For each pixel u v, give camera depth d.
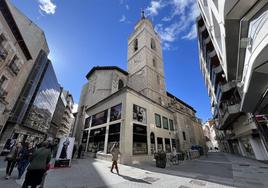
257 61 4.56
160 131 17.11
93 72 27.03
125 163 10.90
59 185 5.26
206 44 19.19
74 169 8.56
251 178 6.72
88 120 20.16
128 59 29.12
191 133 26.19
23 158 6.02
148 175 7.28
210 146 63.25
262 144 14.55
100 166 9.93
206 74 28.25
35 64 26.36
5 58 15.02
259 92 6.80
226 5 4.35
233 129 22.33
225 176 7.22
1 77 15.27
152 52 26.56
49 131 41.22
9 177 6.00
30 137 28.38
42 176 3.74
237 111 14.82
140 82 22.78
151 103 17.45
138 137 13.21
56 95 44.66
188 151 17.64
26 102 23.84
